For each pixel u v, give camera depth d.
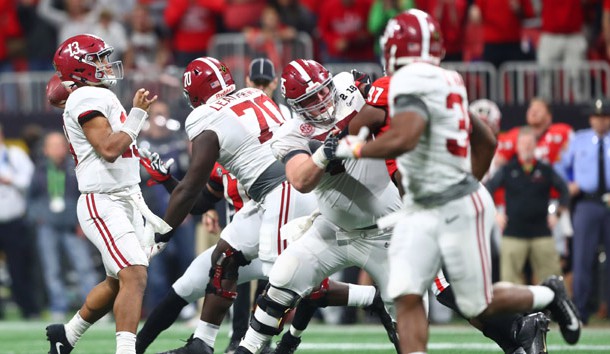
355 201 21.12
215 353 29.80
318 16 50.19
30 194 44.38
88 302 23.62
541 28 48.38
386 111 20.52
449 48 47.72
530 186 38.97
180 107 45.97
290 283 21.59
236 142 23.77
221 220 32.53
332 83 21.11
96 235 22.67
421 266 18.33
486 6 47.53
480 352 28.75
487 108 38.91
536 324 22.17
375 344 31.73
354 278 40.44
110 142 22.20
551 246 39.22
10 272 45.38
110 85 23.62
